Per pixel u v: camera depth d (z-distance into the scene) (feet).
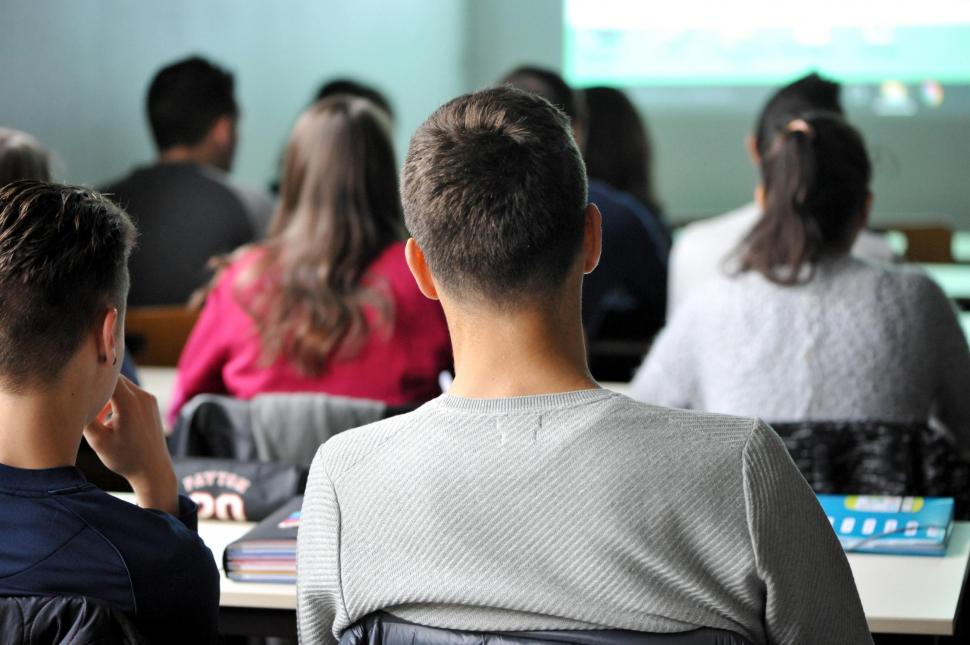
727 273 7.20
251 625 5.24
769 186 7.05
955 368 7.02
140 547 3.83
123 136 19.21
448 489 3.43
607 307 12.09
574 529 3.34
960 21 26.63
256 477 6.01
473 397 3.51
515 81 12.07
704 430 3.41
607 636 3.33
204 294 9.43
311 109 7.88
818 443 6.01
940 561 5.32
